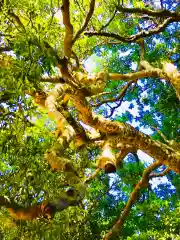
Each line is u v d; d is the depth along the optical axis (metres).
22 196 5.17
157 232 13.28
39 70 4.81
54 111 7.52
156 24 12.02
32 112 5.20
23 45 4.75
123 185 14.34
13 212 5.01
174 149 10.46
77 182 5.39
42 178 5.23
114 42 12.03
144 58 11.86
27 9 6.72
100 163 8.95
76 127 9.04
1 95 4.75
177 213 13.62
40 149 5.41
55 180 5.36
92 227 11.95
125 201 14.20
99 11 10.62
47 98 8.02
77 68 9.44
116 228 11.45
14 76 4.70
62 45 8.39
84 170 10.23
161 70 10.14
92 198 12.60
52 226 5.09
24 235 5.19
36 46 4.82
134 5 11.74
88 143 9.27
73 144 9.05
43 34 5.52
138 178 13.40
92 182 12.80
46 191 5.30
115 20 11.73
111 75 9.42
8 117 5.11
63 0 7.57
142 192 14.03
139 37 10.07
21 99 4.99
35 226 5.07
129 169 13.48
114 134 9.35
